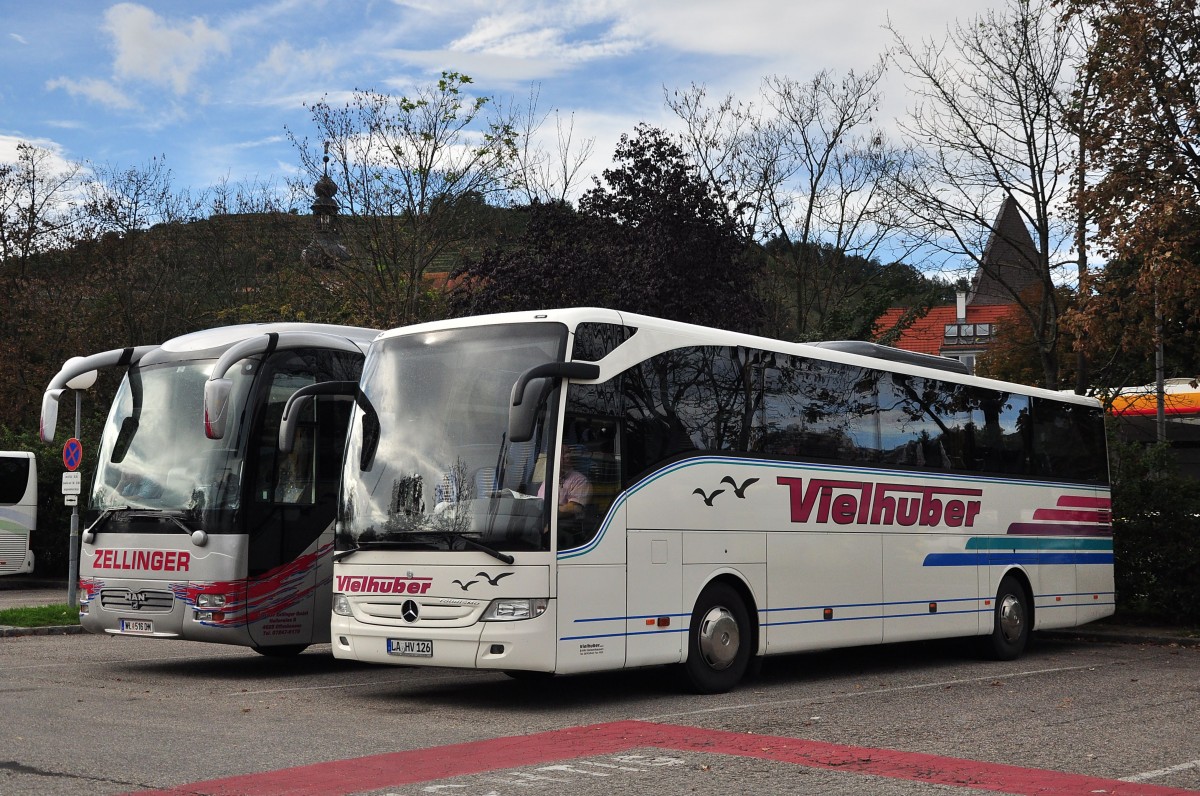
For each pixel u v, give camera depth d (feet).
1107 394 81.56
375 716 34.27
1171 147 62.69
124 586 44.57
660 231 95.14
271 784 24.29
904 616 48.16
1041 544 56.54
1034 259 87.35
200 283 146.92
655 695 39.34
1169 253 58.13
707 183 99.30
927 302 101.14
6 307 139.44
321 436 45.91
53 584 99.14
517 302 99.19
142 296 143.54
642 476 37.70
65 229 146.51
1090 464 61.05
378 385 38.75
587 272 96.94
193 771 25.61
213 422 40.01
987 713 35.86
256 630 43.32
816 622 43.91
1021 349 146.00
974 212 82.79
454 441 36.65
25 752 27.66
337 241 106.42
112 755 27.40
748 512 41.45
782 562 42.68
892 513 48.08
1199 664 52.03
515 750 28.37
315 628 45.16
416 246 102.83
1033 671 48.96
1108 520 61.77
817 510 44.45
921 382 50.83
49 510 99.91
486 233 107.24
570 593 35.04
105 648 53.98
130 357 47.37
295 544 44.68
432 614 35.47
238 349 42.50
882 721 33.96
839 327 101.50
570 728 31.86
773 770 26.25
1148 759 28.50
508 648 34.30
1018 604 54.60
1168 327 66.13
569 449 35.63
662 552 38.06
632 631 36.81
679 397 39.50
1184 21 63.31
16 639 57.62
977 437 53.57
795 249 113.60
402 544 36.27
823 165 110.93
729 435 41.19
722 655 40.09
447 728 32.01
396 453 37.47
